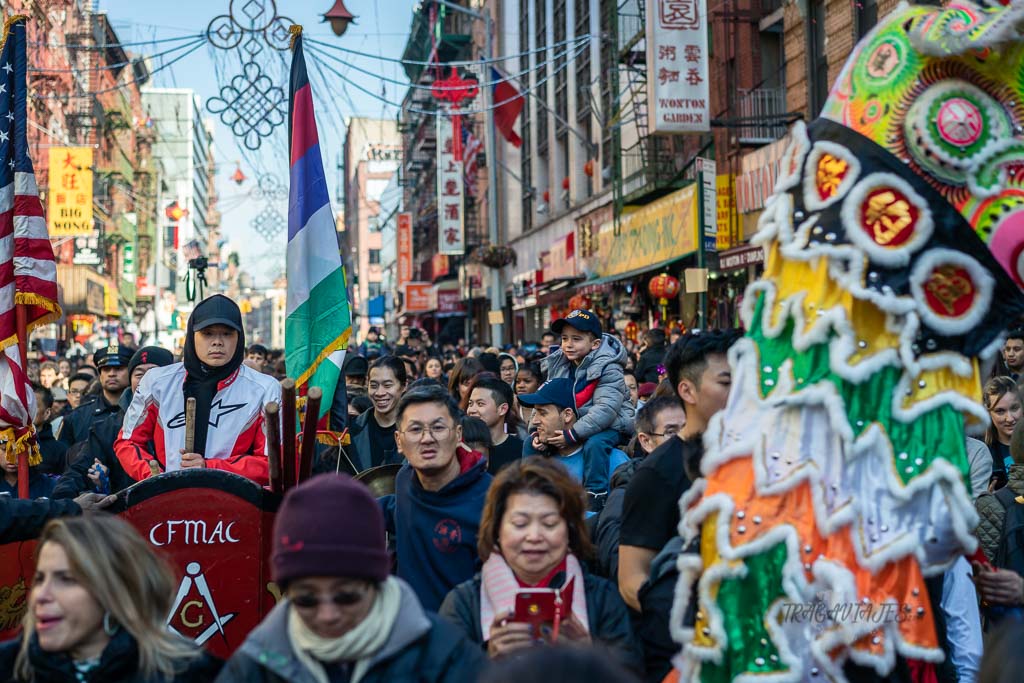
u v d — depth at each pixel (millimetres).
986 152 3195
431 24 44219
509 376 12320
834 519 3045
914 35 3223
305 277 6633
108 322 53688
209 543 4633
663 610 3744
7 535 4426
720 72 22000
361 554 2770
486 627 3758
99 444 7074
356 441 7988
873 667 3055
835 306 3129
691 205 20469
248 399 6109
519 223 45344
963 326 3164
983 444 6090
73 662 3080
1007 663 2516
